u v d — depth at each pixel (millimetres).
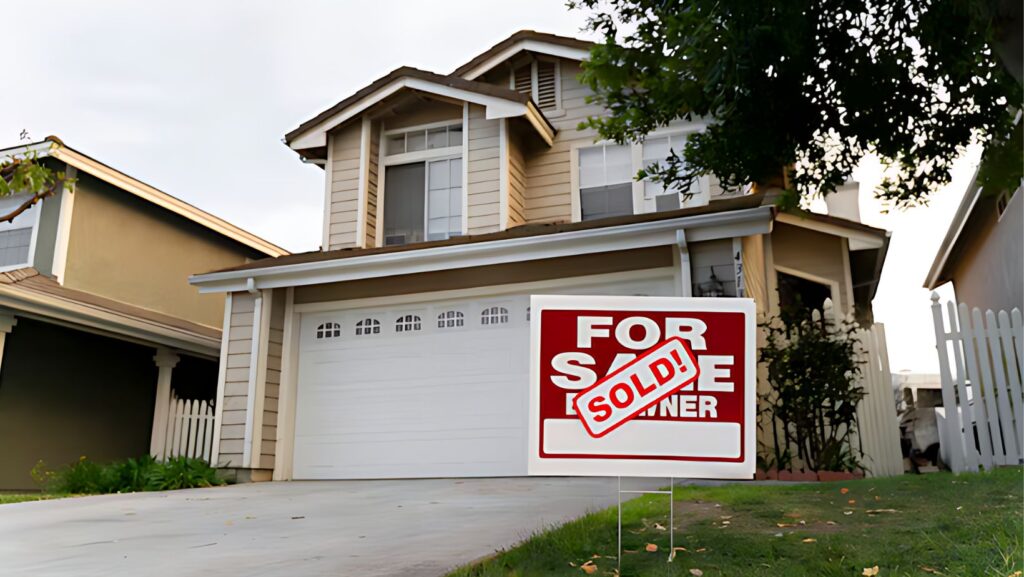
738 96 5551
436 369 10336
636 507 5555
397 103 12695
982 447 7129
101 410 13070
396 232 12484
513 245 9734
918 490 5688
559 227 9859
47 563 4652
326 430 10695
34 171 7684
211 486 9938
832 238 11758
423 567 4074
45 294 11148
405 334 10602
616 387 3701
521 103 11742
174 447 11859
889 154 6070
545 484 8234
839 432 7941
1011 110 5570
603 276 9727
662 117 6488
